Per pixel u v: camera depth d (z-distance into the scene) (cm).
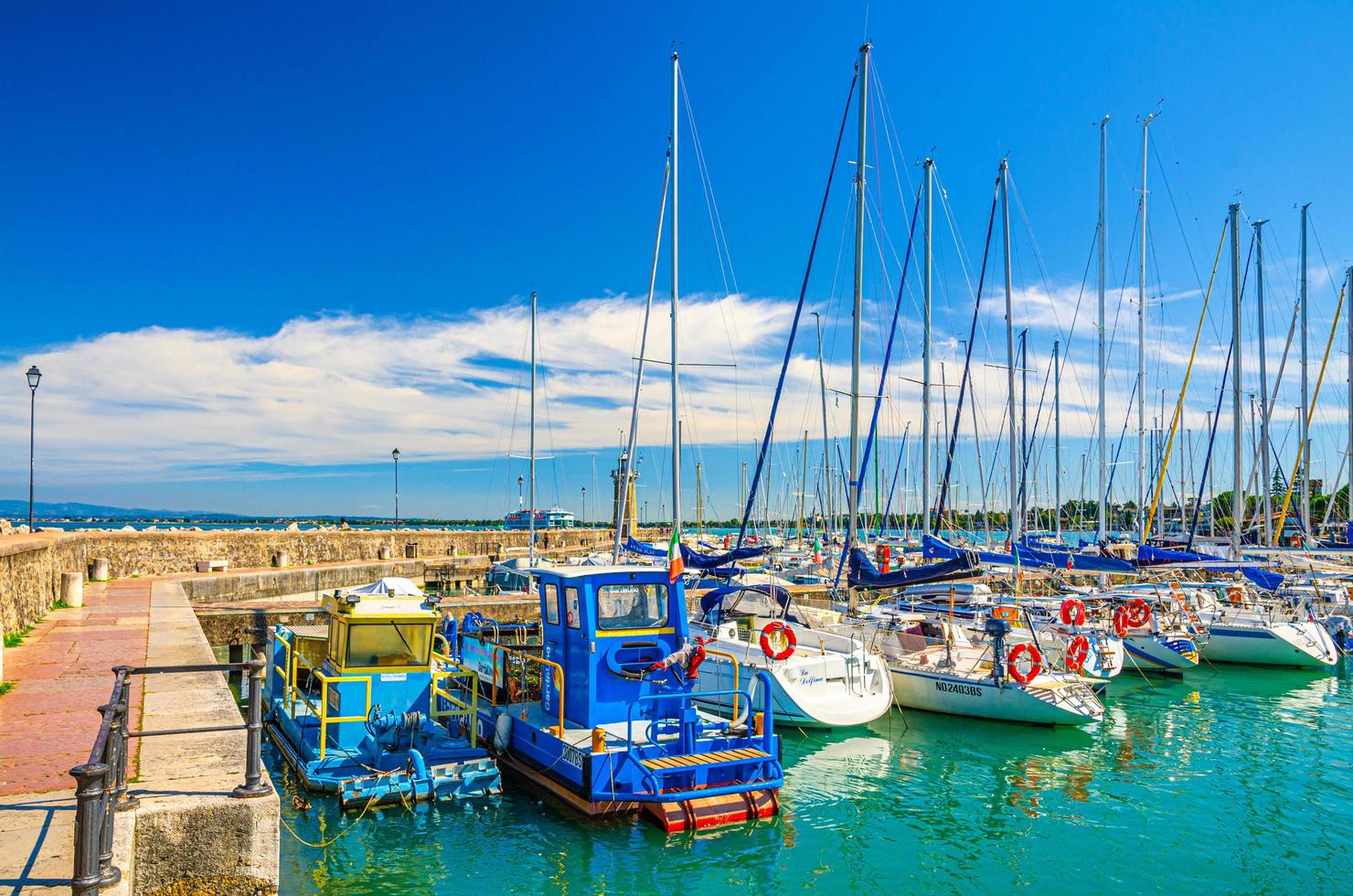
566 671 1190
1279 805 1164
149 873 620
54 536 1934
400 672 1172
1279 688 1973
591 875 914
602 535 8119
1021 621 1964
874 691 1509
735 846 1002
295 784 1124
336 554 4238
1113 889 916
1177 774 1302
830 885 916
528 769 1139
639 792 1005
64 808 638
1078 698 1530
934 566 1862
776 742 1080
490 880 897
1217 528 4172
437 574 4059
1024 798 1192
